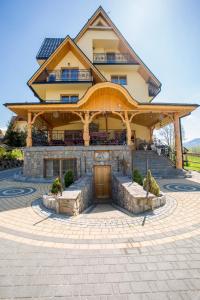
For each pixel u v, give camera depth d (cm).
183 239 428
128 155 1282
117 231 475
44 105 1266
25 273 315
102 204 1005
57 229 493
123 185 798
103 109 1338
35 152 1297
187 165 1867
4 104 1239
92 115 1341
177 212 605
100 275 308
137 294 266
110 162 1277
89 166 1273
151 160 1488
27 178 1266
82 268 327
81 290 275
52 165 1312
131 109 1349
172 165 1427
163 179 1238
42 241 428
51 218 572
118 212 692
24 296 264
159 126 1933
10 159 2359
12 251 386
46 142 1498
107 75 1981
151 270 319
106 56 2006
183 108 1345
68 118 1684
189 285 283
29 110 1306
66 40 1705
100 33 1961
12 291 274
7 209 667
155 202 642
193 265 331
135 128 1972
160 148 1727
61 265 337
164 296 262
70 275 309
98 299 257
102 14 1952
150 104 1315
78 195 663
